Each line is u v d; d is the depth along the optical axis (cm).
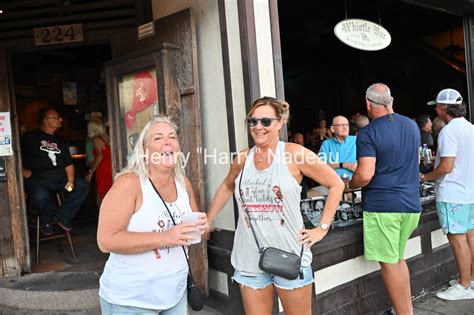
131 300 185
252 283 237
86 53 695
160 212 188
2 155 385
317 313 305
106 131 555
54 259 438
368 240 311
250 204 233
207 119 330
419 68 895
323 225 231
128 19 387
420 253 393
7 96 387
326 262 314
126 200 181
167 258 191
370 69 950
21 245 388
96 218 676
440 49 837
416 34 849
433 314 350
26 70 648
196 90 313
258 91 283
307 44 890
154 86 324
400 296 307
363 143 300
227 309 319
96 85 714
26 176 430
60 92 679
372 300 343
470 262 376
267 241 230
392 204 296
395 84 935
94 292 342
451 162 357
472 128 364
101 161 538
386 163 297
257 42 286
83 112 702
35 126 647
